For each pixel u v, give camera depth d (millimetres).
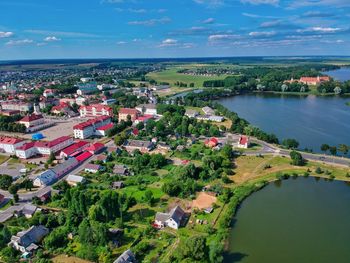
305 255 121312
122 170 195500
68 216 139125
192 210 153000
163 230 136250
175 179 183500
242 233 135250
